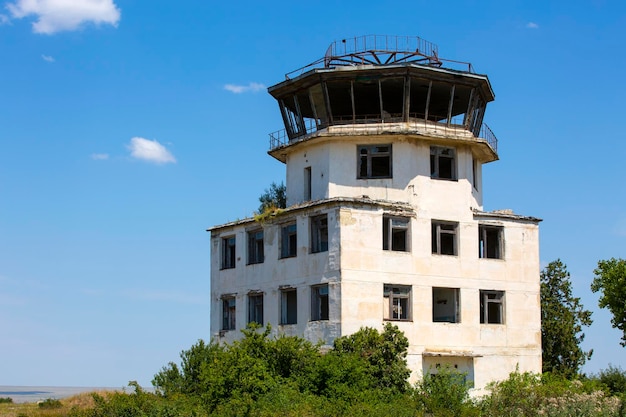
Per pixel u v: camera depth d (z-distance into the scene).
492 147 54.62
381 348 44.00
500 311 52.19
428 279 49.66
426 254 49.91
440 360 49.28
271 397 38.03
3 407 69.25
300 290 49.44
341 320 46.28
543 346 59.41
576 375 55.44
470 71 51.53
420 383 42.25
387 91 51.34
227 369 39.50
